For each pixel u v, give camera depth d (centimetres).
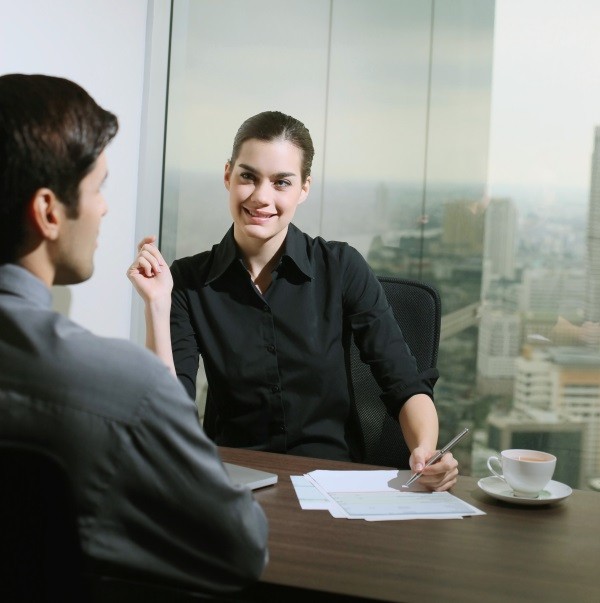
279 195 169
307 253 183
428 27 250
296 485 131
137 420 82
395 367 171
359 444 183
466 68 248
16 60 187
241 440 178
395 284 188
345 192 259
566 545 109
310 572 96
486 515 121
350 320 179
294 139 169
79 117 88
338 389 178
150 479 84
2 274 88
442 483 132
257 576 90
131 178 247
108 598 93
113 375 82
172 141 266
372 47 254
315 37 257
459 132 250
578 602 90
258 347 175
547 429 254
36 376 82
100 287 234
